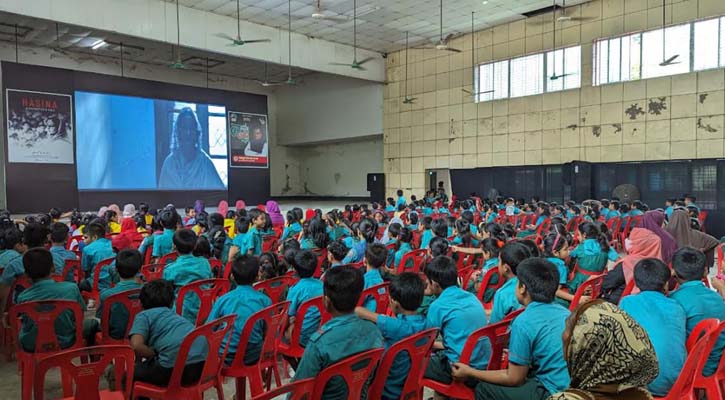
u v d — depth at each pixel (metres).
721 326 1.98
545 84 13.50
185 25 12.58
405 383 2.11
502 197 13.35
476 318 2.37
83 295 4.19
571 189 12.69
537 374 1.87
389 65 17.36
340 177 22.03
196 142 16.03
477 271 4.21
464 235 5.74
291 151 23.25
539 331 1.84
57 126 13.07
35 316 2.52
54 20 10.60
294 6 12.61
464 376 2.04
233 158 16.94
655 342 2.10
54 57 15.93
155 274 3.97
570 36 12.91
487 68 14.75
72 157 13.34
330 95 19.78
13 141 12.38
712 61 10.77
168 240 4.99
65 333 2.65
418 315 2.50
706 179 10.79
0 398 2.92
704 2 10.79
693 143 11.04
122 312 2.90
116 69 17.34
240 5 12.52
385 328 2.28
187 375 2.21
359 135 18.69
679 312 2.19
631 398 0.84
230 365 2.53
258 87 21.67
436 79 16.03
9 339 3.51
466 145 15.31
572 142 12.99
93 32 13.99
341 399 1.72
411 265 4.63
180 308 3.15
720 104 10.65
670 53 11.33
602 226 4.88
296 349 2.83
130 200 14.72
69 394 2.52
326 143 21.95
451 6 12.62
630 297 2.35
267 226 6.25
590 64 12.58
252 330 2.52
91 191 13.93
